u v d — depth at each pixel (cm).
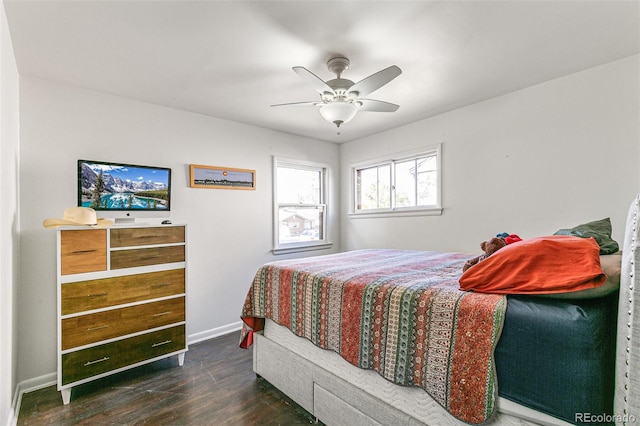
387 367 136
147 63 204
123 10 150
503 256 121
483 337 110
